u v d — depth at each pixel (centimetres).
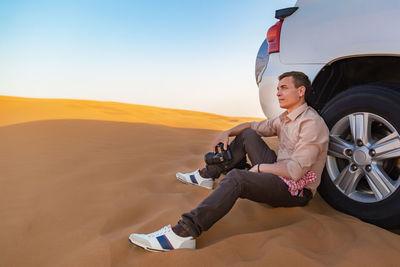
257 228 204
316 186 220
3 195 257
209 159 268
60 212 225
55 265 163
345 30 230
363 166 212
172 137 511
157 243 170
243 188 189
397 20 205
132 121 668
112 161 351
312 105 264
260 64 309
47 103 958
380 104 204
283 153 226
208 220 174
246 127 267
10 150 398
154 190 272
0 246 182
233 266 158
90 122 598
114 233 198
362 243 180
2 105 862
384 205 201
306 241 183
